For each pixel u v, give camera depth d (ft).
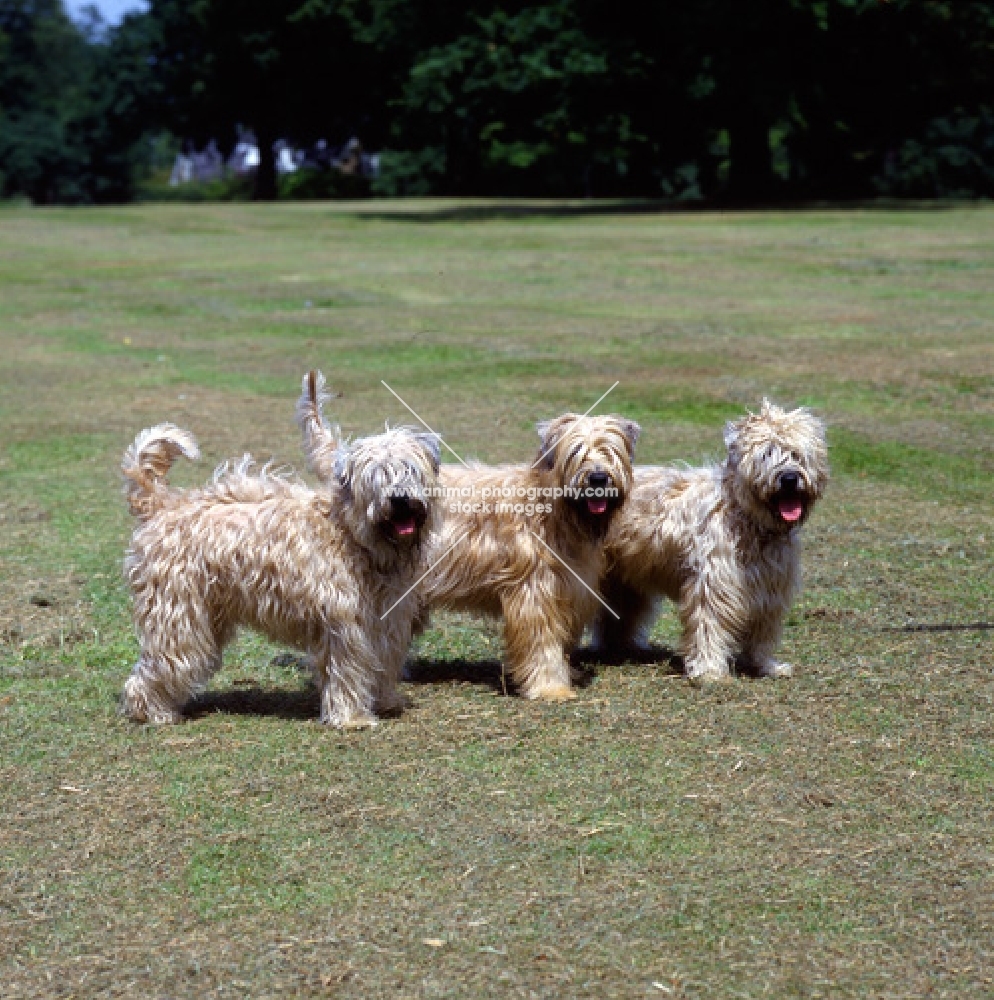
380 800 19.16
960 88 139.64
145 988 14.87
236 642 26.58
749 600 24.07
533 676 23.54
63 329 68.85
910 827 18.15
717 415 46.11
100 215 146.92
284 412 48.26
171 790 19.60
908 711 22.26
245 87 212.43
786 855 17.43
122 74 238.68
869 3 120.57
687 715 22.33
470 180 208.33
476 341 61.11
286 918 16.19
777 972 14.94
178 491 22.74
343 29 191.31
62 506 36.60
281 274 87.97
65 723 22.27
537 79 129.29
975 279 76.69
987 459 39.91
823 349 56.80
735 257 89.35
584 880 16.87
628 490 23.24
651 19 132.16
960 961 15.10
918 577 29.76
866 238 98.02
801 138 155.63
